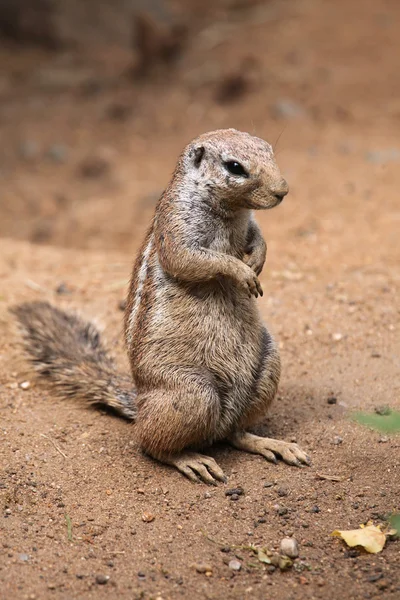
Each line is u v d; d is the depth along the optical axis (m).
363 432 9.49
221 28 30.16
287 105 24.06
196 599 7.00
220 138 8.79
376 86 24.66
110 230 19.95
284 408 10.22
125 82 28.81
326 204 18.05
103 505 8.36
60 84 29.59
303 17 29.55
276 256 15.02
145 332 9.02
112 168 23.45
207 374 8.96
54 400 10.55
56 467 9.00
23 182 23.45
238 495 8.48
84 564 7.44
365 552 7.49
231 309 9.05
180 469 8.86
